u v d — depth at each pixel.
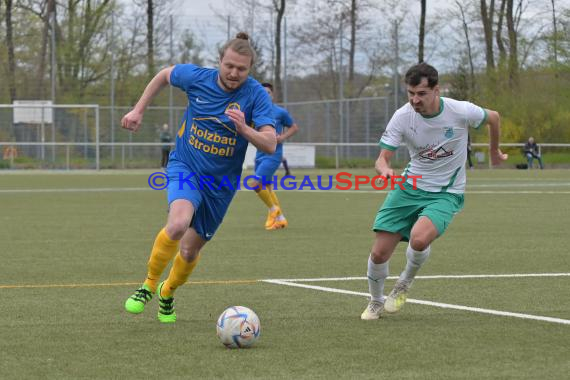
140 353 9.07
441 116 11.04
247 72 10.36
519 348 9.27
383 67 71.44
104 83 67.44
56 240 20.02
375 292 11.01
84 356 8.93
